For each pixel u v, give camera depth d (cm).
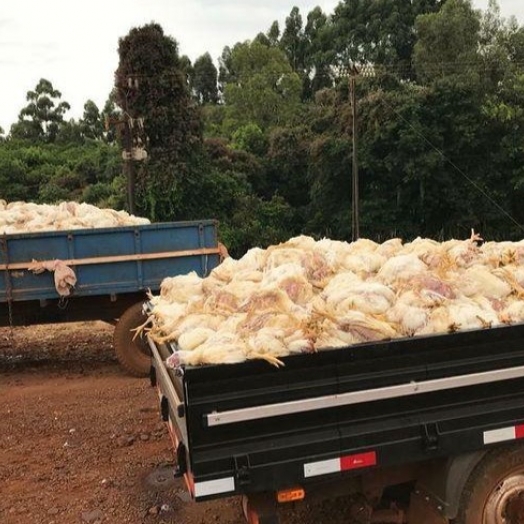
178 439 349
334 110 3650
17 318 823
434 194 3231
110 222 902
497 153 3247
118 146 3997
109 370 868
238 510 458
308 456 317
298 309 358
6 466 548
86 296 828
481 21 3925
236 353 310
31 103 6119
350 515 430
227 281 458
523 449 357
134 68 2966
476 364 345
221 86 7888
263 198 3850
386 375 329
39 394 758
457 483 344
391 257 453
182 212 3023
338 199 3497
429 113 3197
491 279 409
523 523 362
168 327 399
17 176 4062
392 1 6334
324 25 7138
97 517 458
